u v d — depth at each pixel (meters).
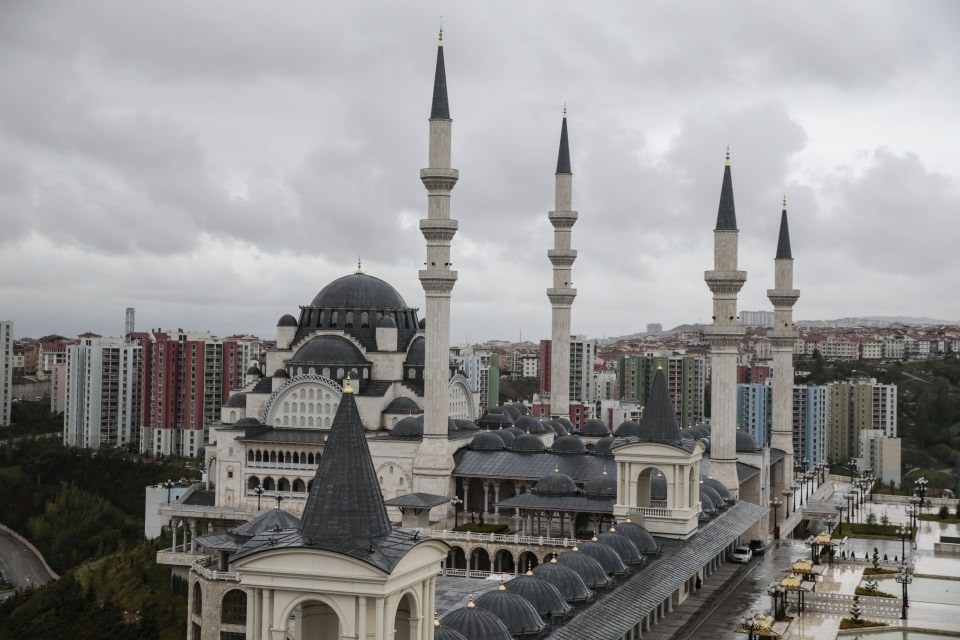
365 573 81.69
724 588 188.50
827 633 164.50
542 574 135.00
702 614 167.38
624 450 182.12
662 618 163.50
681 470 179.62
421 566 86.31
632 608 137.38
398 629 90.12
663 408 183.88
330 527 84.38
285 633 84.44
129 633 194.88
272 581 84.25
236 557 85.38
